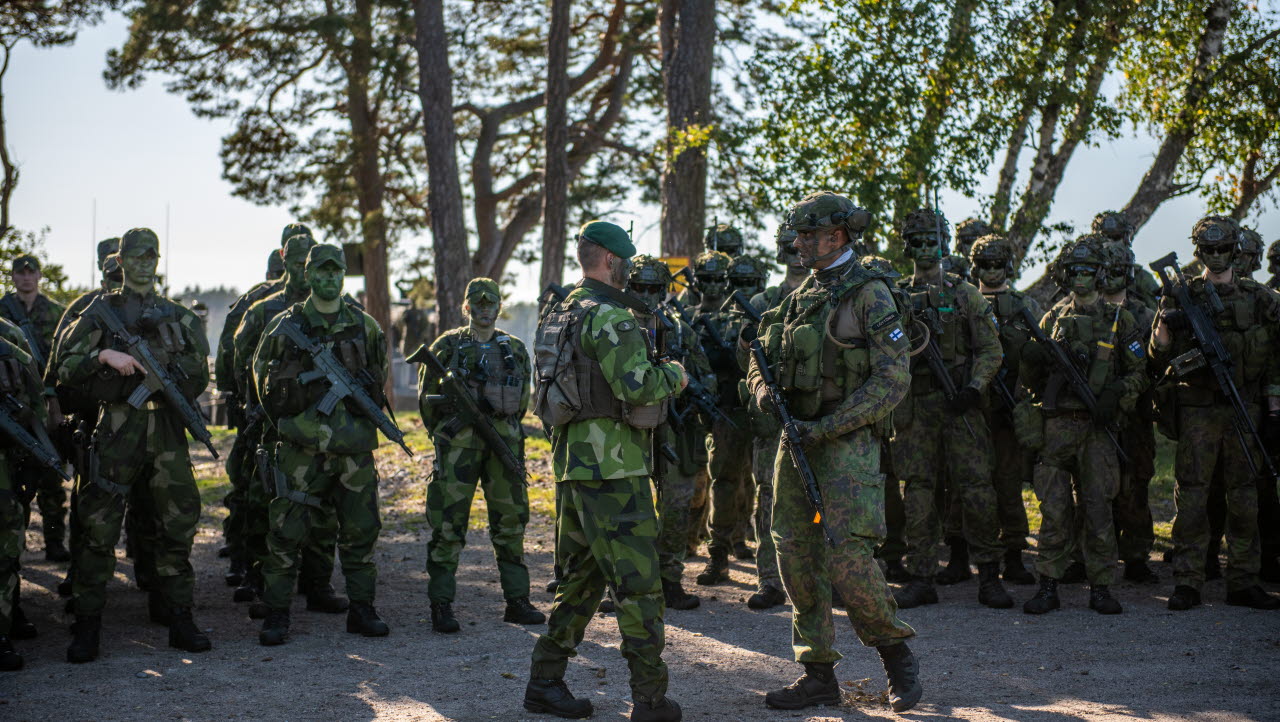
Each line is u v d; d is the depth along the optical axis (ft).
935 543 22.45
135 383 19.16
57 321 27.12
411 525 32.76
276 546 19.97
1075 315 21.72
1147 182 48.65
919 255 22.38
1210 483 21.67
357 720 15.25
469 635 20.40
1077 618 20.81
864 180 42.96
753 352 15.61
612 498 14.74
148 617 21.98
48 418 24.47
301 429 19.86
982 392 22.04
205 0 77.82
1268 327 21.31
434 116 70.69
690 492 22.15
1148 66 48.19
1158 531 29.04
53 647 19.67
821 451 15.12
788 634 20.06
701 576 24.71
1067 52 43.45
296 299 22.54
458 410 20.85
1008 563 24.73
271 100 86.79
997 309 23.94
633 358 14.56
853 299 15.17
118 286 20.12
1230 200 48.60
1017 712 14.94
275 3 82.43
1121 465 21.99
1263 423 21.17
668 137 53.98
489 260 92.17
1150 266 22.34
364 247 87.10
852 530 14.70
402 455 45.01
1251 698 15.46
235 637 20.34
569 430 15.02
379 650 19.27
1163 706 15.12
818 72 43.80
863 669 17.53
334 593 22.80
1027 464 24.86
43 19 82.17
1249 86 46.83
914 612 21.65
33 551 28.91
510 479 21.44
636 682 14.69
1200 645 18.53
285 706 15.92
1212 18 46.91
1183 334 21.79
